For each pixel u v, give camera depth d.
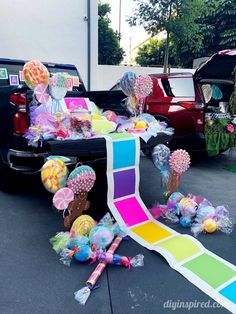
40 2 8.30
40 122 3.03
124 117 4.03
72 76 5.21
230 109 5.47
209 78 5.34
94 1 8.85
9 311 2.00
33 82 3.01
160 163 3.56
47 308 2.04
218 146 5.29
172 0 10.44
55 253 2.67
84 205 2.99
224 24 15.62
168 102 5.32
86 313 2.00
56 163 2.80
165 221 3.33
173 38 11.42
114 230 2.89
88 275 2.38
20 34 8.24
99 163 3.59
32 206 3.65
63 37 8.76
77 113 3.11
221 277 2.35
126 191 3.25
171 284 2.28
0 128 3.63
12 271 2.41
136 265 2.50
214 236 3.03
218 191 4.31
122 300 2.12
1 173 3.89
